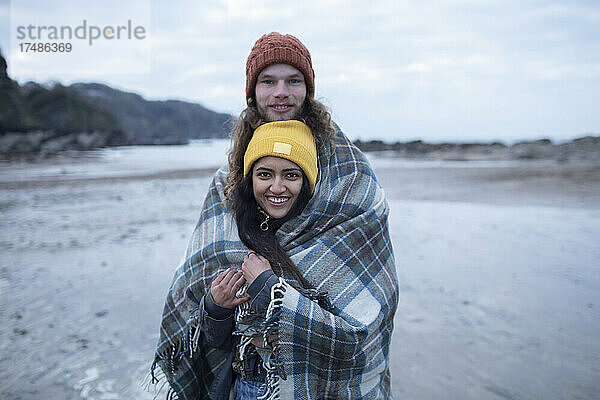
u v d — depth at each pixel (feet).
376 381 6.41
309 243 6.29
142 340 13.56
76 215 33.17
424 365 12.09
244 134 6.56
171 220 31.04
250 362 6.35
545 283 17.88
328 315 5.74
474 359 12.32
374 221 6.58
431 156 95.09
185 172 67.21
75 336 13.79
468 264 20.48
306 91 6.54
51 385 11.29
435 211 34.81
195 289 6.54
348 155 6.70
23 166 79.15
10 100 179.11
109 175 63.16
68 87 250.16
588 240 24.75
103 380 11.46
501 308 15.52
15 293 17.30
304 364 5.80
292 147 5.91
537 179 51.34
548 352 12.58
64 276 19.19
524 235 26.14
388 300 6.45
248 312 6.00
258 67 6.32
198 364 7.01
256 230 6.31
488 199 40.01
